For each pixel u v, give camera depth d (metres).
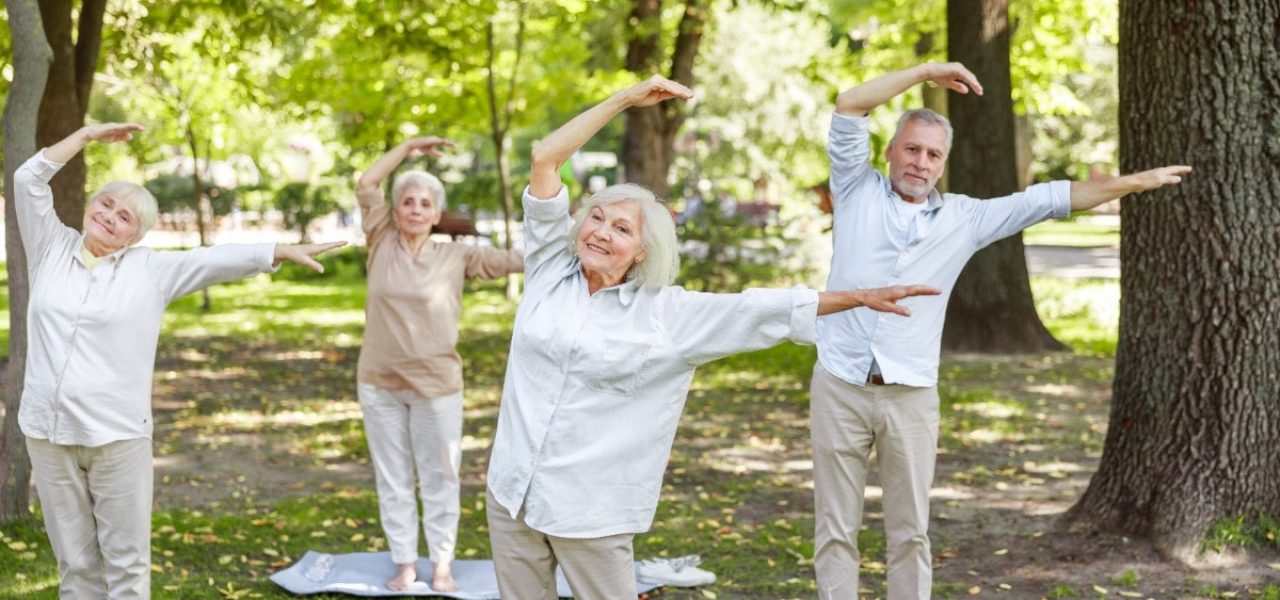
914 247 4.10
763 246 18.86
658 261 3.21
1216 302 5.29
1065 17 16.45
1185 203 5.30
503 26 18.14
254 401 10.59
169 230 34.16
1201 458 5.35
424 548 5.94
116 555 4.10
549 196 3.32
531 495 3.21
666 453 3.29
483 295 21.36
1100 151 34.41
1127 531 5.56
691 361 3.22
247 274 4.05
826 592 4.32
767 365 12.67
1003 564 5.52
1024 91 16.67
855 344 4.12
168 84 18.20
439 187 5.04
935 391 4.21
